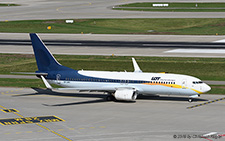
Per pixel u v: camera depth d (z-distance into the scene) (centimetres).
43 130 18200
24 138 16925
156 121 19712
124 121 19775
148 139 16712
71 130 18188
